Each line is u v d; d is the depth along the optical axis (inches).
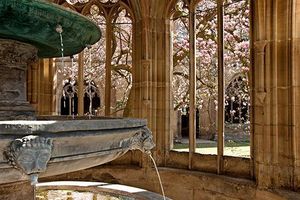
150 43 288.8
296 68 210.5
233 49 406.0
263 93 219.6
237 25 399.2
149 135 106.0
